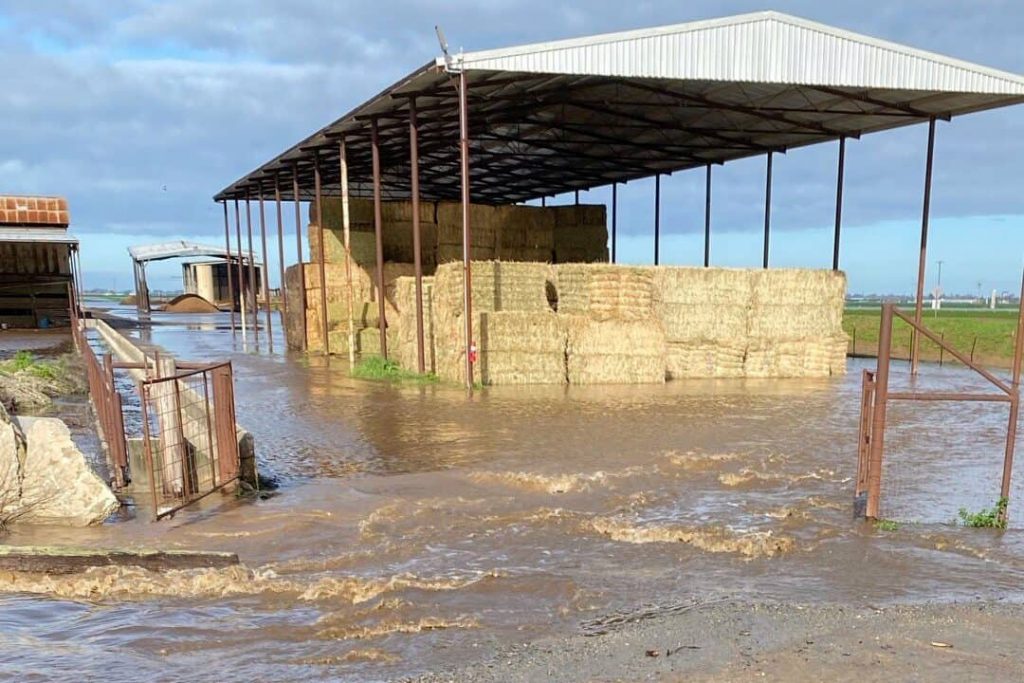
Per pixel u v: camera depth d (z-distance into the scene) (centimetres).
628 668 360
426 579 482
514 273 1541
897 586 484
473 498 686
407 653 379
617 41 1413
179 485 694
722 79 1491
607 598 458
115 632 406
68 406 1221
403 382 1559
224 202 3394
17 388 1227
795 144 2470
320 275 2147
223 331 3416
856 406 1290
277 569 503
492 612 435
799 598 461
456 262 1513
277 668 362
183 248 5328
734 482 754
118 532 589
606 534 585
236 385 1519
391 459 854
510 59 1356
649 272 1602
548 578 489
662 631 405
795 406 1287
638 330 1563
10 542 565
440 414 1166
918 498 700
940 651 380
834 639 394
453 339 1530
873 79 1577
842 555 542
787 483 754
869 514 623
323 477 773
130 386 1507
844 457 877
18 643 390
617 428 1053
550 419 1126
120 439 721
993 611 437
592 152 2708
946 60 1603
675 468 814
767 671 356
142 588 470
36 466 621
